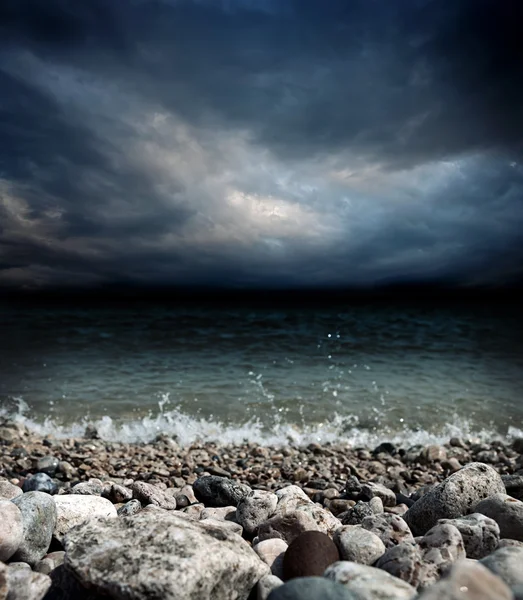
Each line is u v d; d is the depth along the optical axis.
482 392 11.76
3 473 5.80
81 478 5.85
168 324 24.25
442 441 8.51
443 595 1.83
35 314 26.62
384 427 9.22
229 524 3.35
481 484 3.50
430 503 3.49
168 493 4.59
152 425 9.19
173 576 2.10
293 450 7.71
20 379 12.85
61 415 9.75
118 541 2.39
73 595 2.29
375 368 14.83
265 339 20.72
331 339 20.81
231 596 2.30
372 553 2.66
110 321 24.77
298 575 2.48
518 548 2.44
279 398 11.09
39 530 2.91
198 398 11.03
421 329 23.91
